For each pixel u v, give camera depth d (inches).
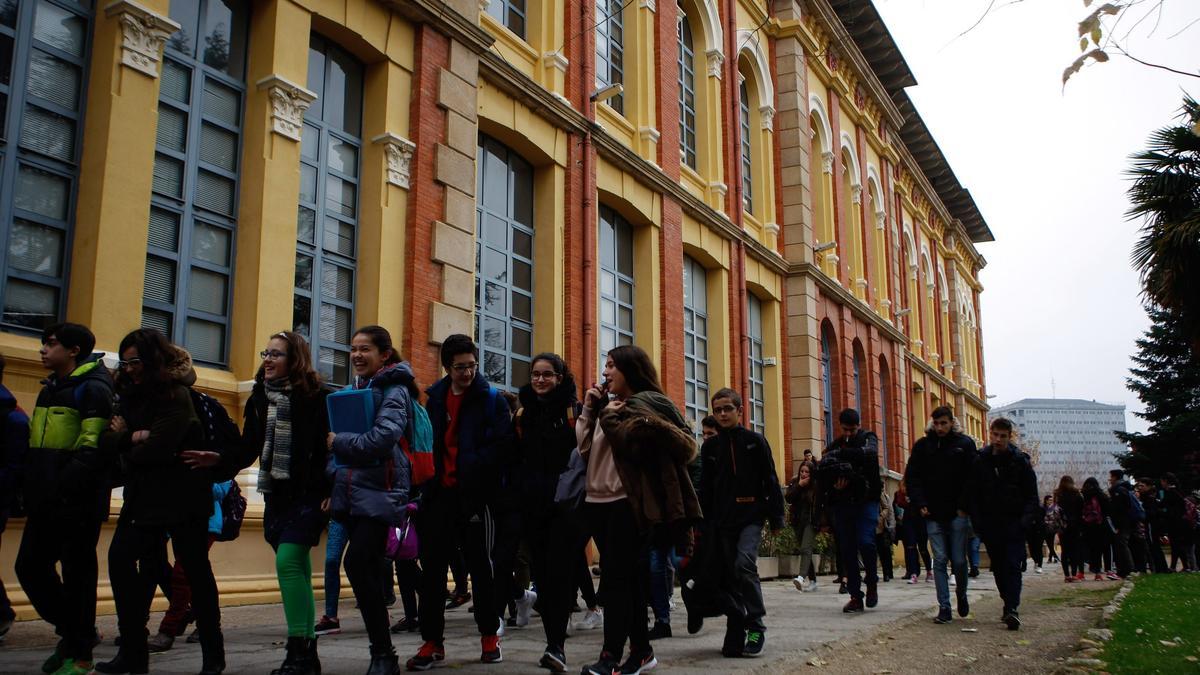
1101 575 607.2
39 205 287.1
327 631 268.8
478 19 466.9
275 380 182.1
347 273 399.2
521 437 213.6
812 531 501.7
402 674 194.5
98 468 176.4
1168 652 230.8
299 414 180.1
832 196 979.9
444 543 202.1
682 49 739.4
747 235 765.3
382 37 413.1
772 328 829.8
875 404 1050.7
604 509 188.5
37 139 288.2
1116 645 244.5
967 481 313.3
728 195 759.7
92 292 287.7
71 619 177.3
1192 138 537.0
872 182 1170.0
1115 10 144.2
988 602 397.4
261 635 257.0
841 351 940.6
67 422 181.3
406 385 186.1
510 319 510.9
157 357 175.2
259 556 338.0
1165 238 525.0
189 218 331.3
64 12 300.7
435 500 202.4
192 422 176.6
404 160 416.2
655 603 269.1
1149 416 1360.7
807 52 932.6
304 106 368.5
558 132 546.3
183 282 326.0
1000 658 238.8
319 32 395.5
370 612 176.1
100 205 292.5
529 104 516.1
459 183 439.8
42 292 285.1
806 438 820.6
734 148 777.6
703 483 249.3
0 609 225.9
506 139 515.2
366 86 418.3
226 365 339.0
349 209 404.5
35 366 276.1
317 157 389.1
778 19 898.7
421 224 416.2
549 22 557.9
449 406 205.9
